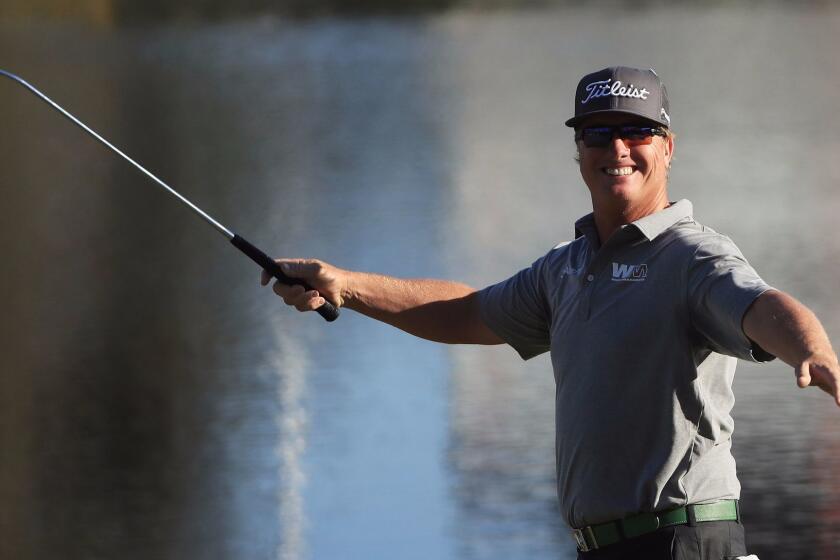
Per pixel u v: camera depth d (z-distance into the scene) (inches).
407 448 1398.9
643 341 496.7
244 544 1157.1
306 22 7854.3
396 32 7450.8
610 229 528.7
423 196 3243.1
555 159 3769.7
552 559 1099.3
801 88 5226.4
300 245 2679.6
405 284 593.9
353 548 1138.0
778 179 3299.7
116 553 1128.2
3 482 1315.2
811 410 1446.9
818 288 2144.4
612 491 500.7
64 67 5708.7
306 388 1647.4
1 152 3878.0
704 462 497.7
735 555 499.5
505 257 2529.5
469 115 4734.3
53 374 1754.4
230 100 5054.1
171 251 2630.4
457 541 1143.0
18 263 2534.5
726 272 477.1
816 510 1164.5
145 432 1481.3
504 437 1425.9
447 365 1736.0
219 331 1982.0
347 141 4190.5
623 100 515.8
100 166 3686.0
